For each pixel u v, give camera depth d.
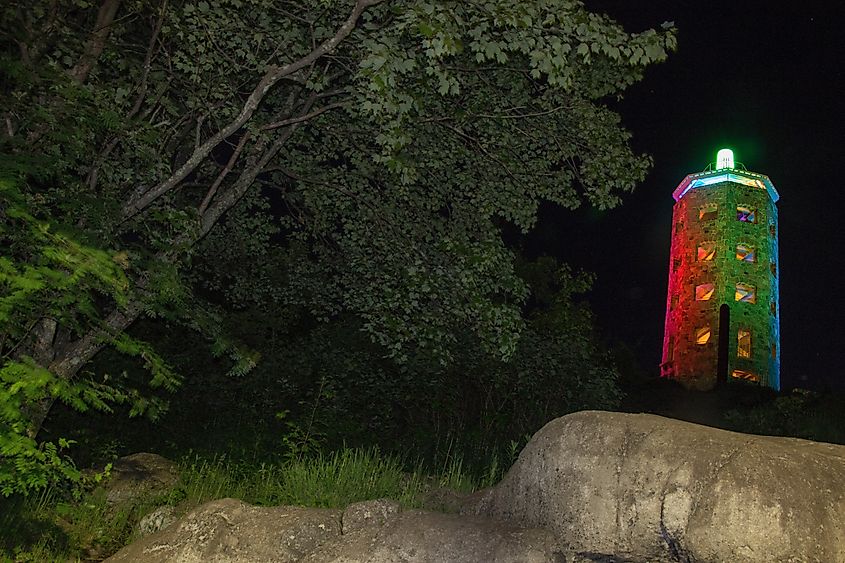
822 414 16.70
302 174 11.09
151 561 5.83
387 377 15.01
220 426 12.52
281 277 12.88
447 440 13.59
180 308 7.87
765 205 42.12
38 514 7.00
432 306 9.84
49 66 7.01
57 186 7.46
